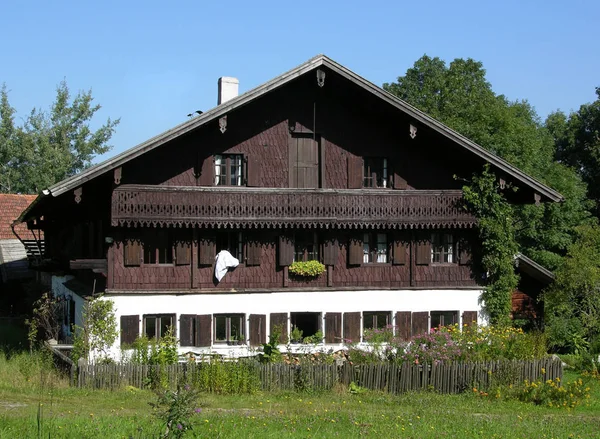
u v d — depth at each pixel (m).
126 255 25.02
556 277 29.25
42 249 38.25
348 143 26.98
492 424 17.73
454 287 27.83
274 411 18.41
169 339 23.92
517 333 25.34
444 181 27.80
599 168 54.31
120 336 24.78
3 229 45.53
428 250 27.72
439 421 17.84
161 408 14.78
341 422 17.16
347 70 25.52
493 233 27.52
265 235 26.48
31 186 58.91
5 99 60.25
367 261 27.59
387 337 25.33
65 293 30.75
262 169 26.25
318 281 26.89
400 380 22.00
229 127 25.98
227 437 14.78
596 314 29.31
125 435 14.03
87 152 62.62
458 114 47.59
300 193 26.05
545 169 43.56
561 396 21.05
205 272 25.89
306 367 21.58
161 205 24.78
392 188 27.36
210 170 25.72
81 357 23.25
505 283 27.98
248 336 26.02
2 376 21.11
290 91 26.58
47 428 14.40
